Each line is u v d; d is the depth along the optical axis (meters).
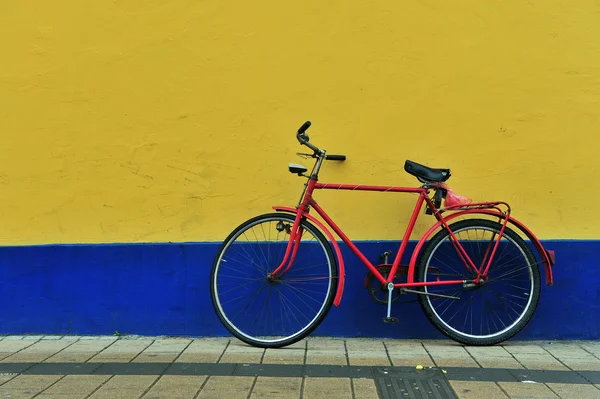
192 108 4.09
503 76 3.98
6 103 4.10
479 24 3.98
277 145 4.07
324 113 4.04
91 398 2.95
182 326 4.08
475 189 4.01
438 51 4.00
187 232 4.10
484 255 3.92
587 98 3.96
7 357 3.60
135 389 3.06
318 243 3.99
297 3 4.04
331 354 3.65
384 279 3.78
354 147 4.04
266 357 3.59
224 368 3.38
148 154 4.10
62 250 4.10
